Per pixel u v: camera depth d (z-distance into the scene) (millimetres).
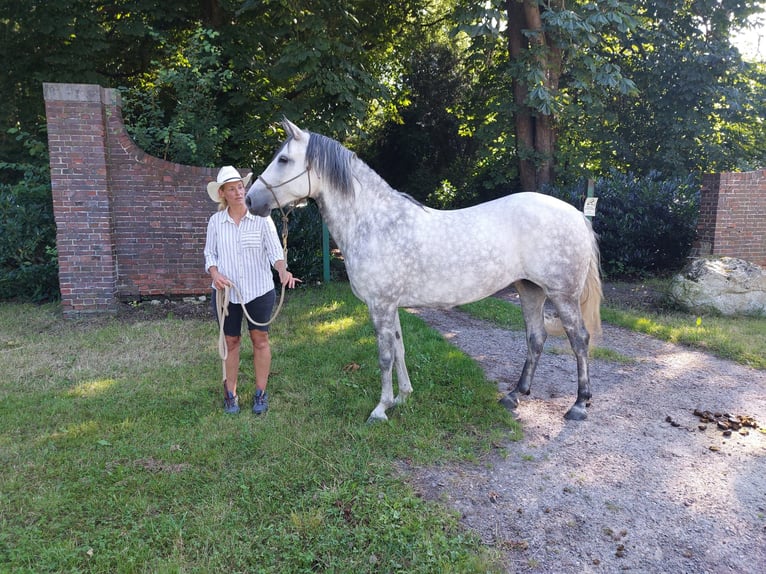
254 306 3865
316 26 9359
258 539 2510
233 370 3967
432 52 19703
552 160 11680
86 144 6738
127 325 6445
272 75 9805
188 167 7422
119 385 4473
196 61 8594
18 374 4730
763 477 3150
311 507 2752
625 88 10133
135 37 10398
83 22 9266
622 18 9602
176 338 5895
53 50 9578
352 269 3693
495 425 3799
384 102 11672
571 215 3715
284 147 3600
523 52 10594
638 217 10039
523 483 3053
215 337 5957
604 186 10312
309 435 3543
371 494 2852
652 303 7930
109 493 2881
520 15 11164
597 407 4176
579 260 3682
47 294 7898
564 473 3164
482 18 9469
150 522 2629
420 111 19828
